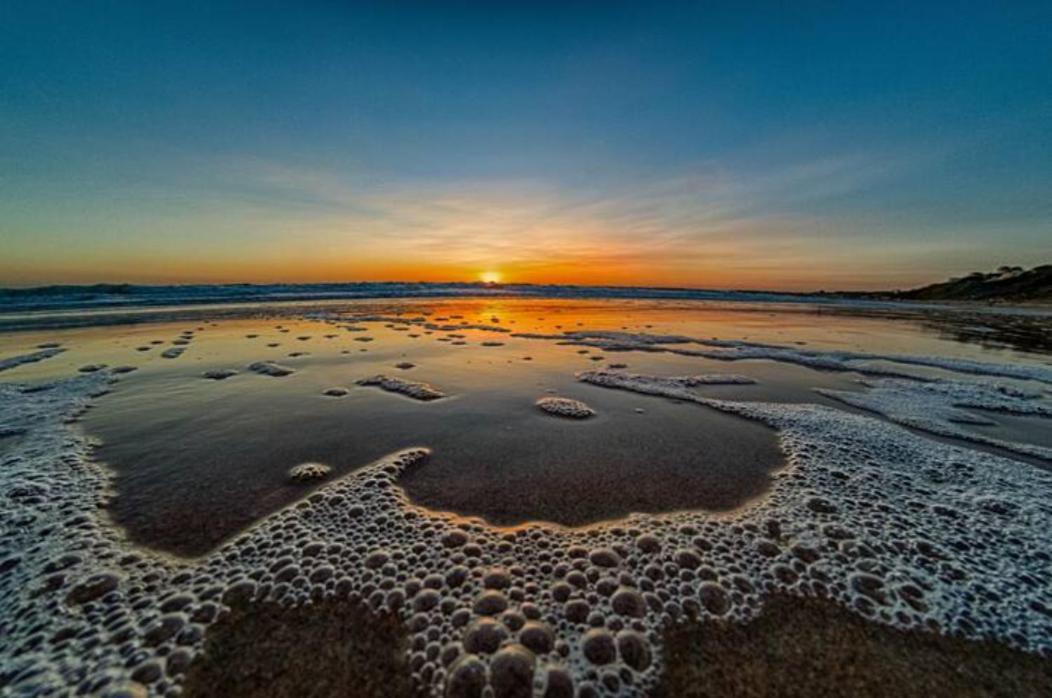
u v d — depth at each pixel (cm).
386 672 139
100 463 274
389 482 255
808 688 133
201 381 475
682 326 1081
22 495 232
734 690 134
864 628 154
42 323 959
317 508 226
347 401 410
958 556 190
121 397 413
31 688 130
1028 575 178
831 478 264
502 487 251
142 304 1509
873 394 464
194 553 189
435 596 169
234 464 275
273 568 181
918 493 247
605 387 475
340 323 1023
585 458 291
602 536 205
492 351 682
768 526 213
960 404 430
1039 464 291
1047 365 634
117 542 195
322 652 144
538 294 2578
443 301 1906
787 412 395
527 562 188
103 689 131
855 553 192
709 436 334
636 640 151
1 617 152
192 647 144
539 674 140
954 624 154
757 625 156
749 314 1555
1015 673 137
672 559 189
